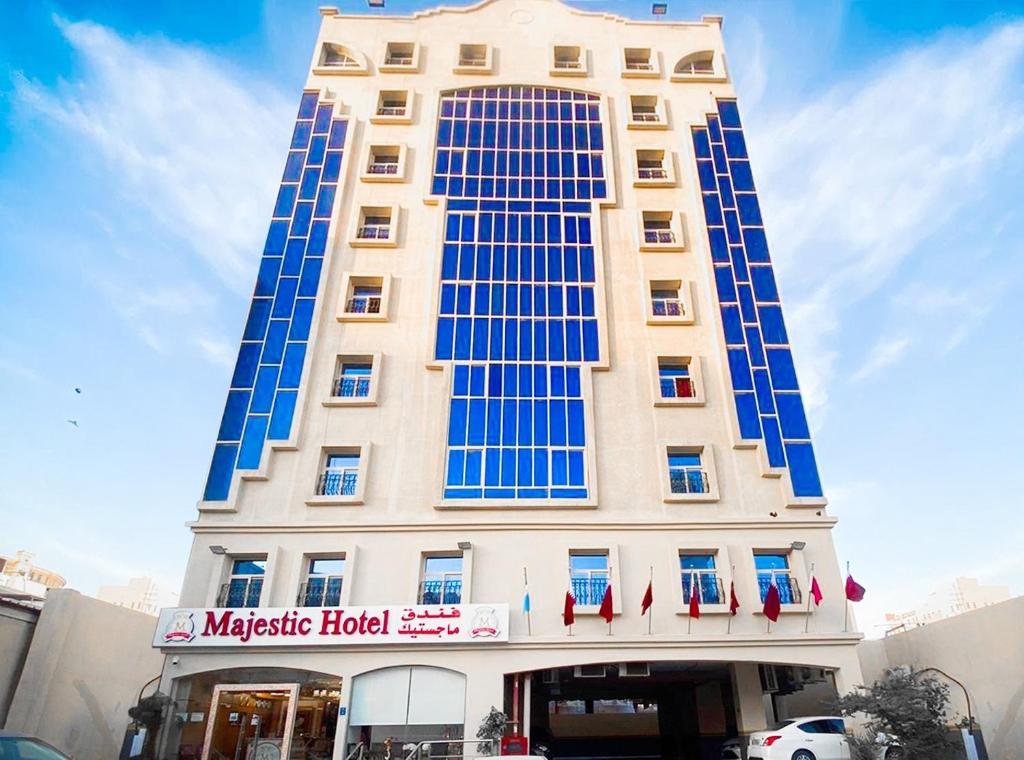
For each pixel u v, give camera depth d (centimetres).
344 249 2697
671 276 2675
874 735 1780
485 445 2284
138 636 2356
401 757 1841
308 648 1947
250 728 1895
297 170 2862
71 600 1989
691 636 2000
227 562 2122
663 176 2970
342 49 3219
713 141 3000
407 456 2283
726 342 2506
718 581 2116
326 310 2556
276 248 2666
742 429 2347
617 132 3041
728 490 2253
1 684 1816
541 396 2384
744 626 2038
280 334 2488
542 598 2059
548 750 2233
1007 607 1920
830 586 2100
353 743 1866
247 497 2203
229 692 1938
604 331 2517
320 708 1922
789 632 2022
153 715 1836
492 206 2788
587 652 1978
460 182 2845
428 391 2403
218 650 1950
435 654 1961
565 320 2538
